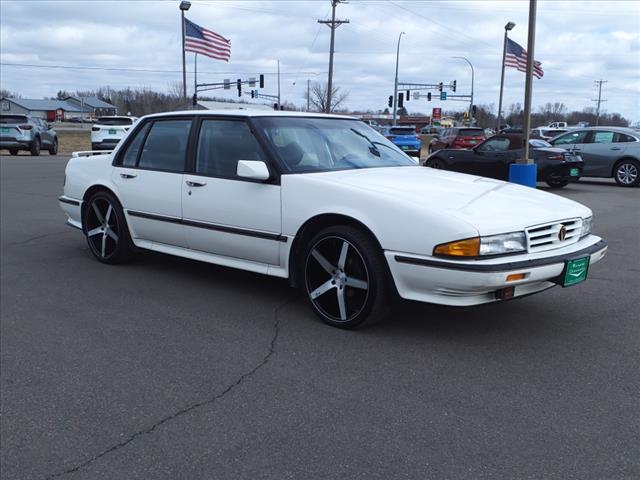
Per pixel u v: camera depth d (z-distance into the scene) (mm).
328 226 4582
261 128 5090
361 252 4285
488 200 4312
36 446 3020
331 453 2904
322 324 4680
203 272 6234
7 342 4379
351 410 3320
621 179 15977
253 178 4715
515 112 103062
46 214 10039
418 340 4336
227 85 50156
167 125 5824
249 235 4984
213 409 3357
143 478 2736
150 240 5988
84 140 42469
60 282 5906
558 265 4105
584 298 5367
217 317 4863
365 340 4340
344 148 5367
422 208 4059
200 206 5305
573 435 3041
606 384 3621
